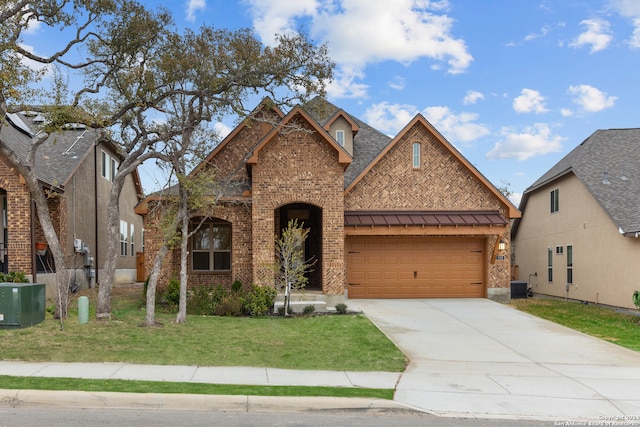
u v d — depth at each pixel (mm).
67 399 7633
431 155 20906
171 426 6801
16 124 20328
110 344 11125
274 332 13406
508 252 20875
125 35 13555
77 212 22031
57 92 12859
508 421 7492
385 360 11008
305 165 18344
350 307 18109
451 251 21125
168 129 14609
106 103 13898
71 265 21016
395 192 20734
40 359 9867
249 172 19516
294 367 10172
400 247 20969
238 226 19062
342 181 18391
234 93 14633
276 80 14312
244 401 7754
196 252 20219
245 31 13992
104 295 13586
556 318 17594
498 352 12273
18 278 16188
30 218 17109
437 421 7414
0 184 17031
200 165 17688
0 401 7578
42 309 12945
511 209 20844
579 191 23125
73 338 11414
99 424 6789
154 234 18797
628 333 15023
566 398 8617
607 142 24375
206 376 9180
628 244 19406
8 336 11281
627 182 21766
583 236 22719
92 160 24203
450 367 10711
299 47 14039
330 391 8422
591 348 12828
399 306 18766
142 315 14844
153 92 13508
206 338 12273
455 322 15945
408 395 8500
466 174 20953
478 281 21156
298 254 17203
